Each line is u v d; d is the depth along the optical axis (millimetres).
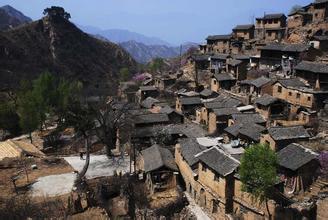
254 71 89875
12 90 125875
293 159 45375
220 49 121438
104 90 99188
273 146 51844
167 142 67562
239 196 43031
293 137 52094
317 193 42062
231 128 61250
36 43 175000
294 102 68125
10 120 87312
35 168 55625
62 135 81312
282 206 39219
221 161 45281
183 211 48031
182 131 68438
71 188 47969
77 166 58000
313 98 64625
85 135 60062
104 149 70062
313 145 51281
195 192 50688
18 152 63125
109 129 66500
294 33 99875
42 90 89500
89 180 51906
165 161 54500
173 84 107062
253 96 76625
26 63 159125
